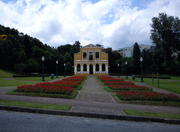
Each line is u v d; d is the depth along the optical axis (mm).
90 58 54562
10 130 4531
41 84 14516
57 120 5715
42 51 61625
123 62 66312
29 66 52781
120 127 5301
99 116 6395
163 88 17094
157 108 8219
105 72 53969
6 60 54844
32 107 6855
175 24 55938
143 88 14656
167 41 55812
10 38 57188
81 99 9883
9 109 6770
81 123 5512
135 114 6539
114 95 11531
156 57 60969
